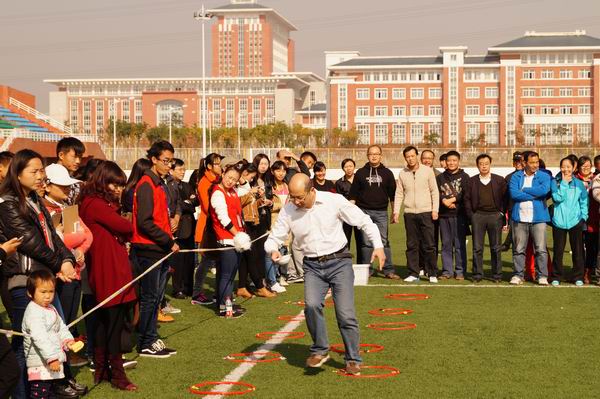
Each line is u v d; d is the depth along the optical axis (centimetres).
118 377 757
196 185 1295
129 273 773
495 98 10644
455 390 728
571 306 1166
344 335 787
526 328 1007
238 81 13388
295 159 1466
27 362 682
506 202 1431
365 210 1484
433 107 10850
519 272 1401
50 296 675
